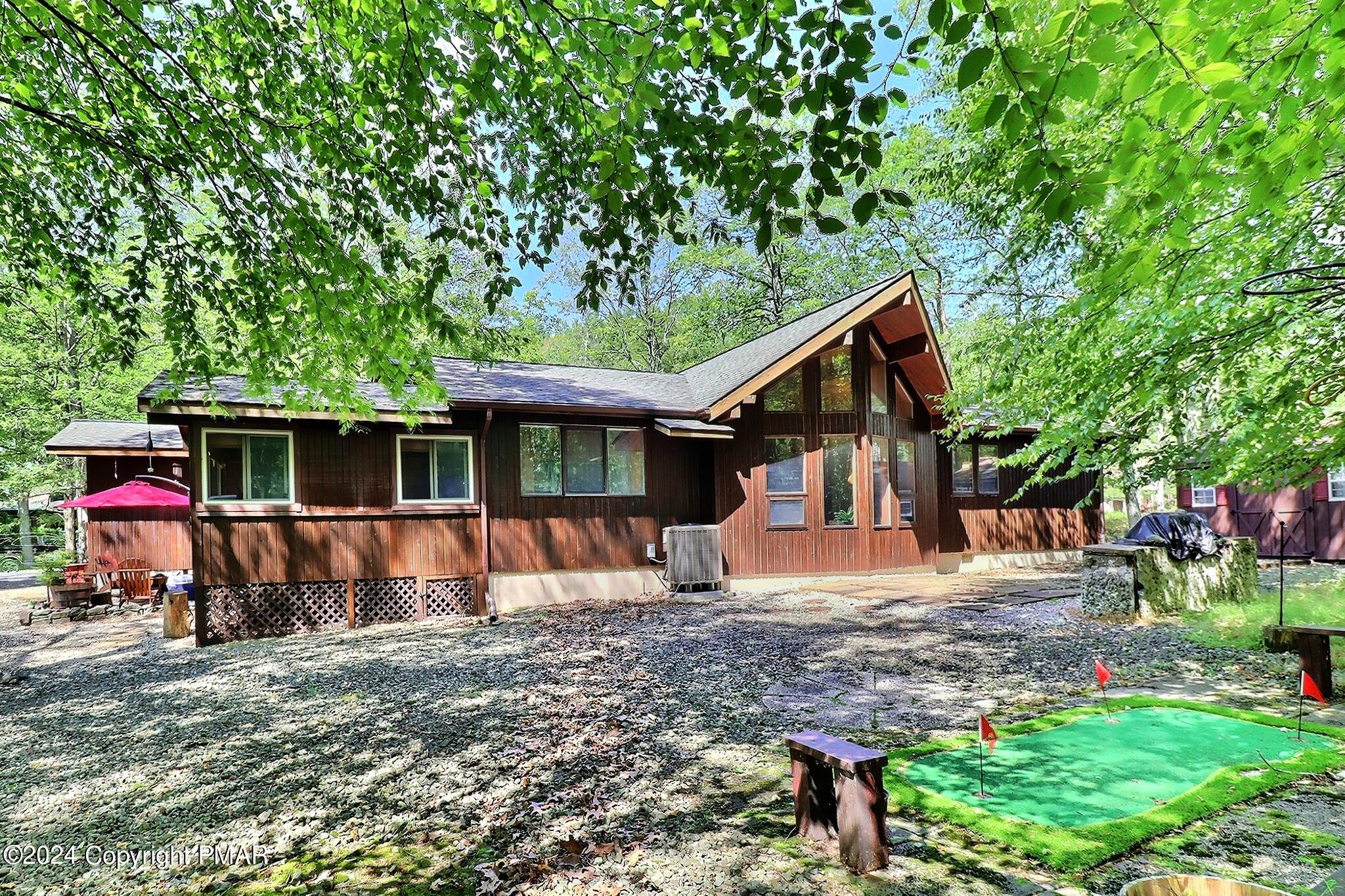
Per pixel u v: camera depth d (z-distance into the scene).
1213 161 2.82
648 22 3.43
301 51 5.26
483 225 5.30
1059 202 2.40
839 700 6.14
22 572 22.41
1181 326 5.13
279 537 10.01
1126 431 5.87
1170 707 5.60
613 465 12.52
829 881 3.22
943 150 15.11
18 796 4.52
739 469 12.93
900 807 3.91
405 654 8.41
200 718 6.09
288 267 5.81
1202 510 18.09
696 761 4.79
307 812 4.18
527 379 13.37
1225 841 3.45
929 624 9.35
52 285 7.70
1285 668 6.74
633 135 3.50
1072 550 17.12
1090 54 2.10
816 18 2.48
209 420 9.59
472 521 11.21
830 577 13.31
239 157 5.43
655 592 12.60
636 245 4.65
